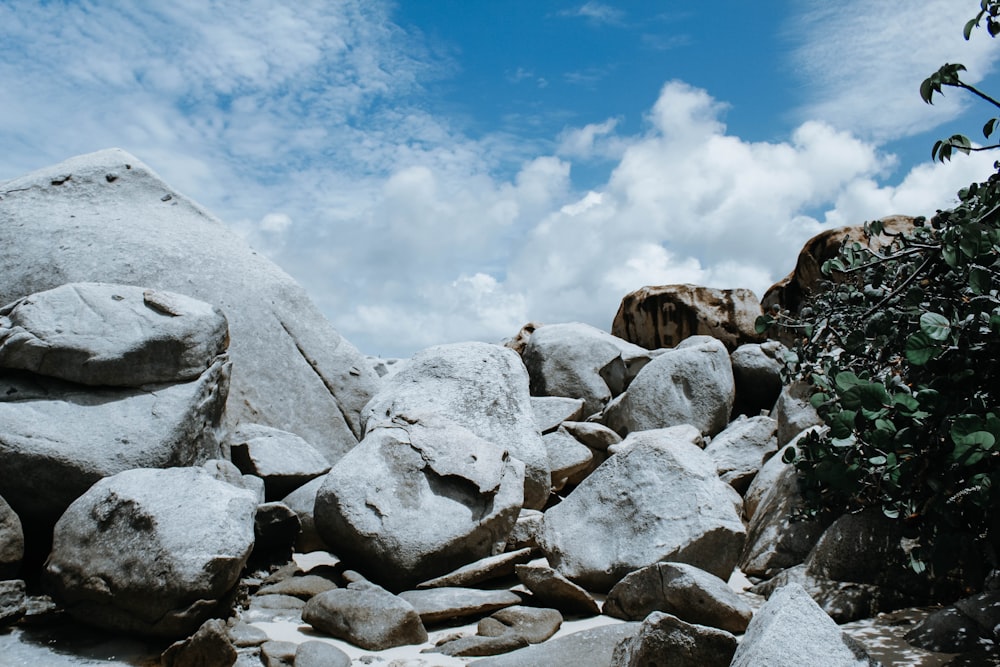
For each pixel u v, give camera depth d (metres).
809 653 2.99
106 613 4.29
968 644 3.94
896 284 5.37
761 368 8.94
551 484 7.34
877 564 4.93
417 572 5.29
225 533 4.42
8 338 5.41
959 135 4.04
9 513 4.63
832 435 4.13
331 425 7.96
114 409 5.44
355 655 4.23
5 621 4.32
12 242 7.70
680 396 8.33
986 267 4.11
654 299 10.66
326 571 5.53
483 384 7.11
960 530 4.27
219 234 8.67
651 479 5.59
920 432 3.83
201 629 3.95
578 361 9.16
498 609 4.83
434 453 5.79
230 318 7.81
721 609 4.31
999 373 4.03
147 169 8.93
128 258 7.69
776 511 5.87
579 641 4.18
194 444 5.70
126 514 4.51
